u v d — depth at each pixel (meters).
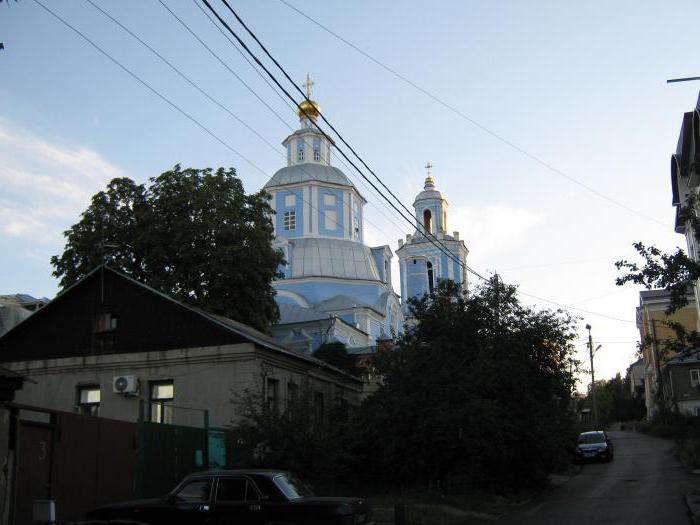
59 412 14.59
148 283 33.72
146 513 12.16
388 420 21.88
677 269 16.44
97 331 24.56
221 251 33.78
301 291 58.88
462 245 73.62
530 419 24.19
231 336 22.88
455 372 22.42
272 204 63.78
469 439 21.30
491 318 25.77
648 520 15.73
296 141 66.94
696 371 54.50
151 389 23.34
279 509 11.65
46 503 10.03
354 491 21.53
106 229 34.94
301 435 18.47
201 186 35.53
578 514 17.69
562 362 26.97
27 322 25.11
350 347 47.41
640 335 62.97
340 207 64.00
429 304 26.77
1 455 12.64
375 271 63.41
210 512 11.89
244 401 19.77
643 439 51.12
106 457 15.80
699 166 19.02
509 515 18.69
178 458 18.03
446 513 18.08
